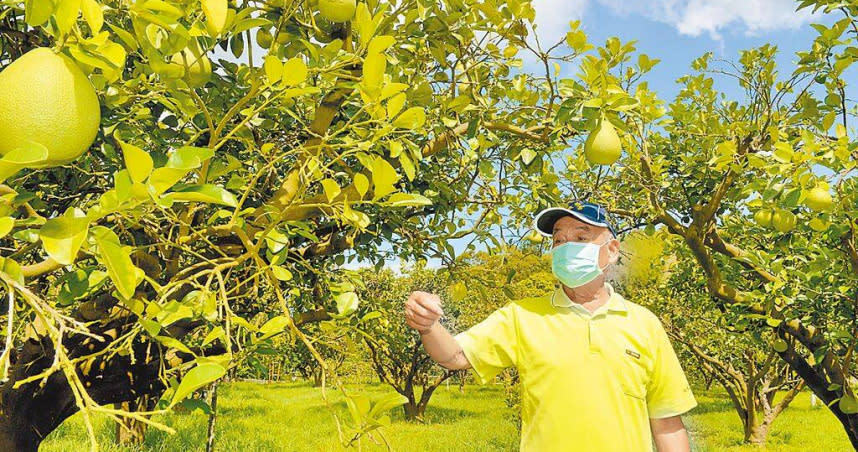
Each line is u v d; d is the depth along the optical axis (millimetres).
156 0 1321
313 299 4188
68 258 1022
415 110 1789
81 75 1112
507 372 16656
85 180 3379
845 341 6043
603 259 2512
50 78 1048
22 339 3080
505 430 17516
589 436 2252
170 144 2971
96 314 2859
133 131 2574
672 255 9062
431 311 2307
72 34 1145
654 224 5812
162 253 2482
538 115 3979
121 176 1108
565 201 5523
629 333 2361
